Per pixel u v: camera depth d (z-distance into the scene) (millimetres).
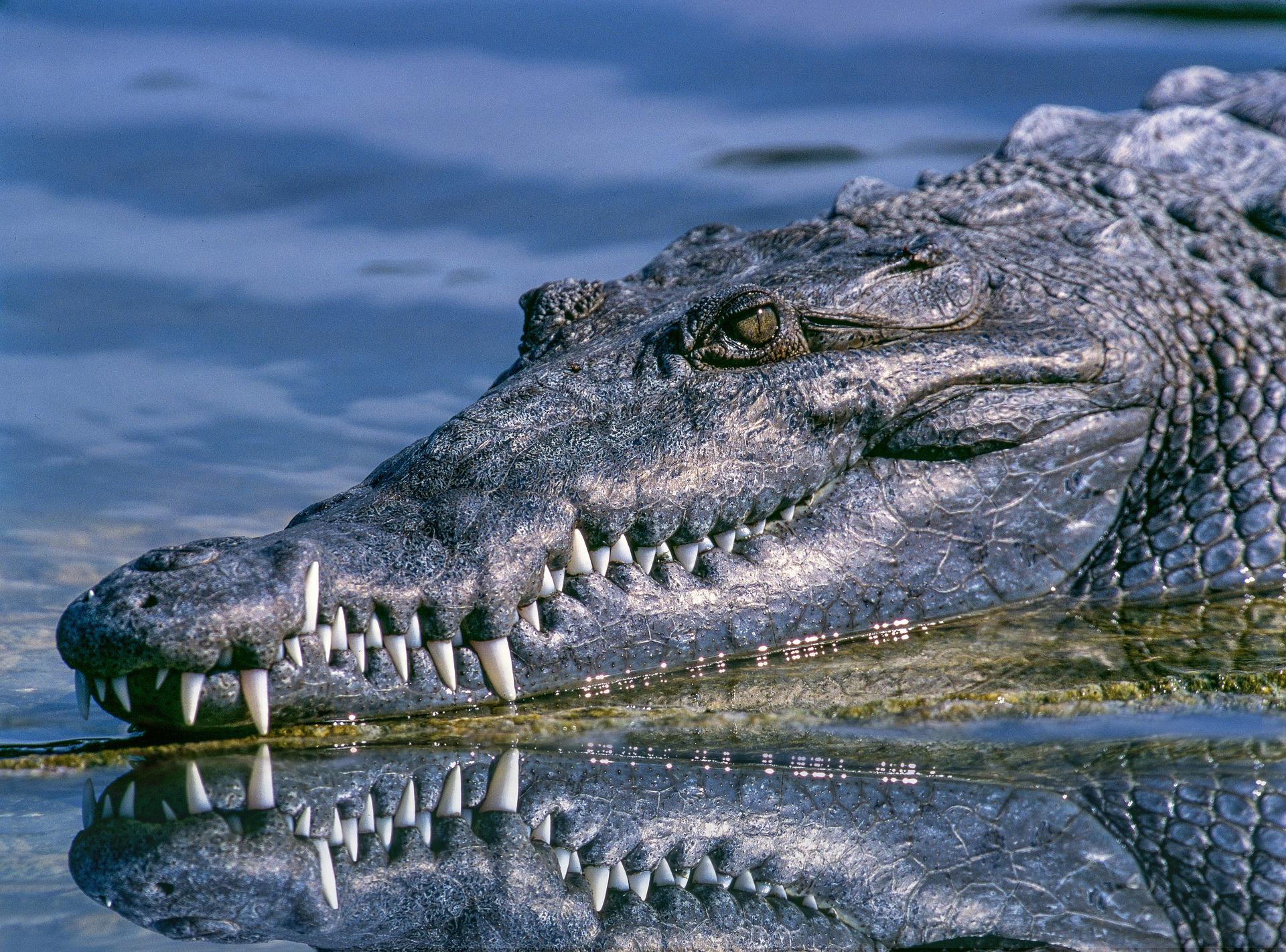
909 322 19672
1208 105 28172
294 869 12117
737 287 18375
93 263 34094
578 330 20016
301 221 37062
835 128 42188
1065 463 20125
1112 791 13930
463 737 15258
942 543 19219
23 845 12453
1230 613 19688
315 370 29109
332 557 15109
